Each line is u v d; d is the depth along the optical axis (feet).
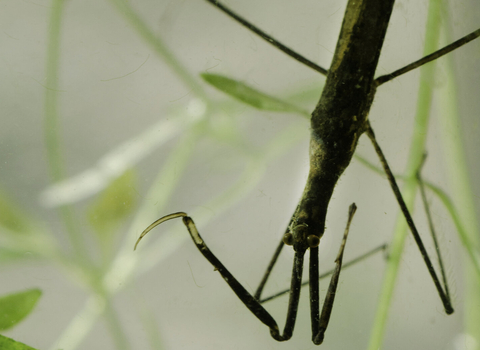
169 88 0.52
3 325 0.50
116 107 0.52
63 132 0.52
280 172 0.51
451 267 0.51
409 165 0.51
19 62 0.52
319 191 0.48
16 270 0.51
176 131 0.52
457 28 0.51
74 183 0.52
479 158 0.51
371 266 0.51
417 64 0.49
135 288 0.51
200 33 0.52
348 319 0.50
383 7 0.48
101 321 0.50
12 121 0.52
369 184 0.51
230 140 0.52
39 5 0.51
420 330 0.50
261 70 0.51
